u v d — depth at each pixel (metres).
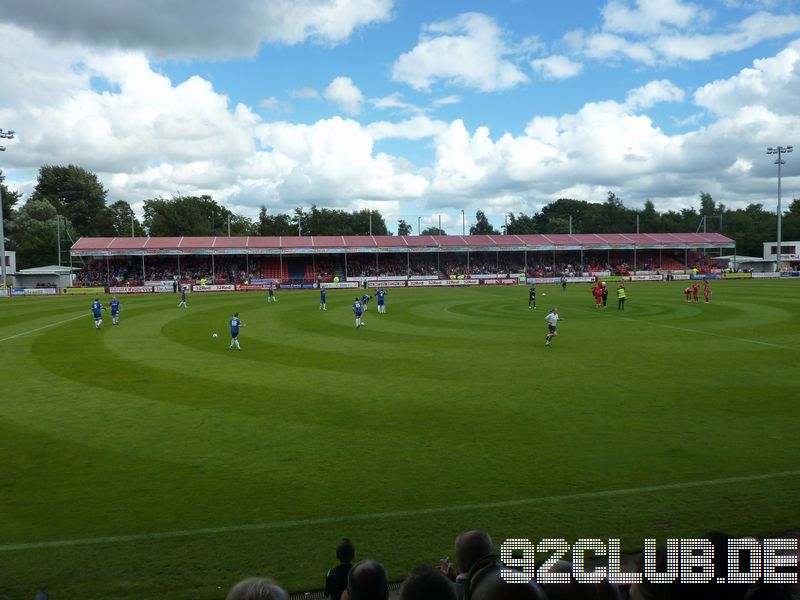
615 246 91.12
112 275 80.88
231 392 17.97
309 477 11.02
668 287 68.06
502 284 82.94
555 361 22.77
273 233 133.12
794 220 137.00
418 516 9.31
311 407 16.09
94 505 9.88
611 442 12.90
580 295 57.72
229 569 7.83
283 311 43.97
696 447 12.50
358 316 33.72
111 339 29.75
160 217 123.75
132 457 12.22
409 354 24.59
